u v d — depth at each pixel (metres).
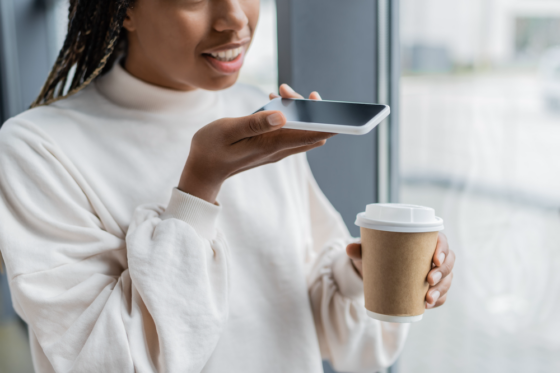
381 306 0.69
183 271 0.67
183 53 0.74
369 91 1.23
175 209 0.71
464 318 1.17
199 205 0.71
